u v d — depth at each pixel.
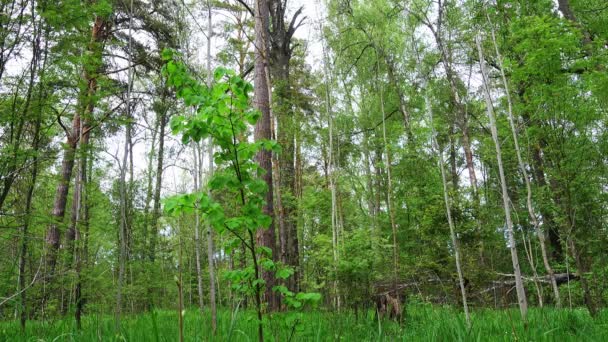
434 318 6.16
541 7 7.58
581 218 6.51
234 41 10.22
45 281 6.29
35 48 5.50
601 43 6.74
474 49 9.00
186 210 2.70
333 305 6.43
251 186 2.81
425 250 7.35
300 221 12.19
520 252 12.08
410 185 8.45
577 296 9.16
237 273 2.93
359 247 7.08
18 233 5.71
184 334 4.59
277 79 11.23
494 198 10.38
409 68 9.69
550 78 6.46
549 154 6.27
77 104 6.28
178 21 6.96
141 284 10.16
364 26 10.04
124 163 5.06
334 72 10.71
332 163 10.52
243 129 2.81
